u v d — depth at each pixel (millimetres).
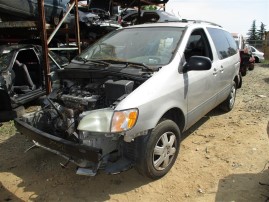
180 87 3658
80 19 8227
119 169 3150
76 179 3633
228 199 3229
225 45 5574
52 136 3199
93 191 3398
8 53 6023
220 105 6113
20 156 4211
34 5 6676
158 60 3730
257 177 3635
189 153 4277
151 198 3271
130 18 11328
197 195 3312
